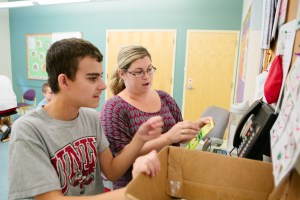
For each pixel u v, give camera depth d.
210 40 4.32
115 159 0.96
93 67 0.78
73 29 5.27
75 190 0.85
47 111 0.83
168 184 0.62
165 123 1.22
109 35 4.97
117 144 1.08
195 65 4.48
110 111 1.12
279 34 0.79
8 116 4.19
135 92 1.19
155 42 4.66
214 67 4.39
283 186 0.50
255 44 1.86
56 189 0.71
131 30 4.78
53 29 5.47
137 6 4.67
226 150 1.55
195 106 4.61
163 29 4.57
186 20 4.41
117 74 1.32
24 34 5.83
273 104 0.73
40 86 5.91
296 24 0.59
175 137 0.96
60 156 0.80
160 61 4.68
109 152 1.00
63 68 0.76
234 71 4.30
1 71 5.98
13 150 0.72
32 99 5.23
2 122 4.18
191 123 0.99
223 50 4.29
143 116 1.16
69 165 0.82
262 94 0.91
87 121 0.94
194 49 4.44
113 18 4.89
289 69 0.62
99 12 4.97
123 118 1.13
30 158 0.71
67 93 0.80
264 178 0.54
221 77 4.38
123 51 1.21
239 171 0.56
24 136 0.72
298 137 0.35
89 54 0.77
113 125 1.09
